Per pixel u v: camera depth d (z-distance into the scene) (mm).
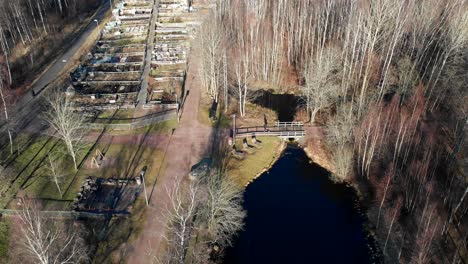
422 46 96312
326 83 89500
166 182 73562
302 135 86625
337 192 75812
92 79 103938
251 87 102812
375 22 93688
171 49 117375
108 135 84625
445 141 79438
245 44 108812
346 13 108438
